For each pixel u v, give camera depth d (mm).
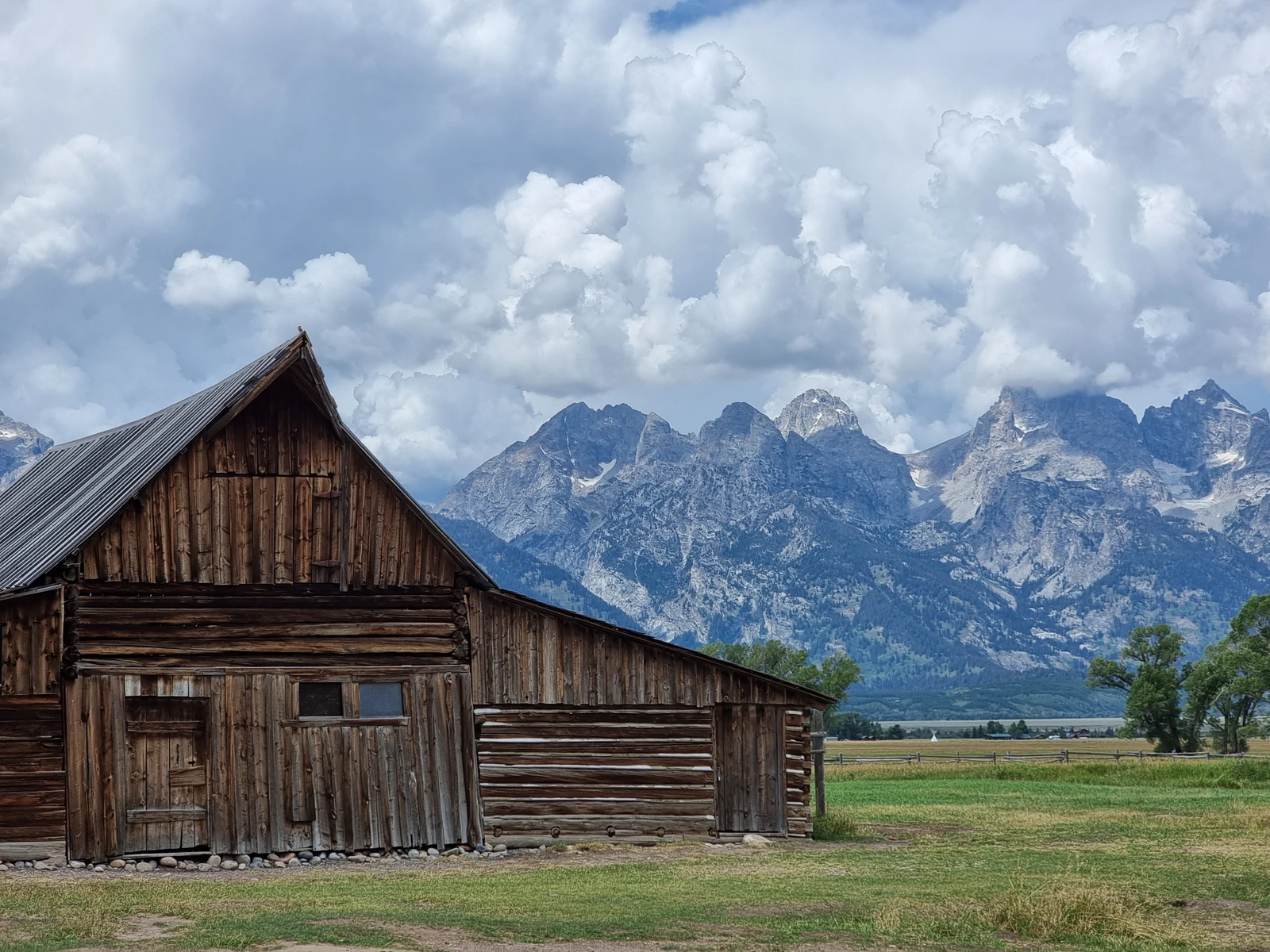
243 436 28516
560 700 29969
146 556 27438
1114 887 21109
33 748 26141
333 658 28531
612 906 19828
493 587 29625
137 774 26844
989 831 32688
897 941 17062
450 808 28875
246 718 27609
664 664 30688
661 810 30219
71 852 25938
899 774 67000
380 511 29266
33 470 40219
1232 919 18828
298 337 28031
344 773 28141
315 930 16859
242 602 28109
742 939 17062
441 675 29234
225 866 26531
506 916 18562
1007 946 16812
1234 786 52656
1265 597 97875
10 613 26281
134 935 16891
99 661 26781
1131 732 103188
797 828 31203
